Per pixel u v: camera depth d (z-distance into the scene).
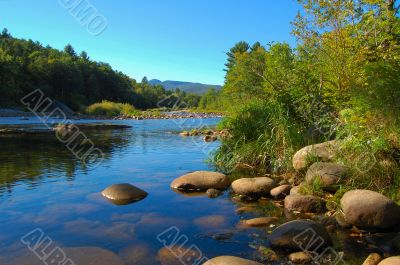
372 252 3.54
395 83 4.82
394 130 4.91
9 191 5.64
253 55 19.41
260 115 8.56
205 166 8.10
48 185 6.07
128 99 76.00
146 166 8.05
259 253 3.57
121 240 3.78
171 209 4.90
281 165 7.06
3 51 60.16
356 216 4.05
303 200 4.86
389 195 4.68
